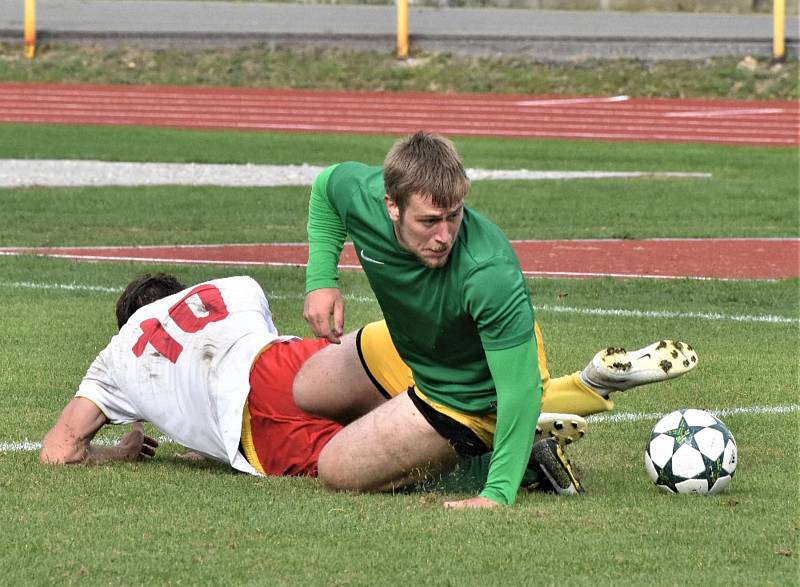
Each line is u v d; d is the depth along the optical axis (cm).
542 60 12262
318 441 2148
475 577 1567
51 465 2148
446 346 1939
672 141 9131
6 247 4806
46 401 2673
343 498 1952
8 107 10275
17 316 3553
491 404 1980
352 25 13525
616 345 3266
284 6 14738
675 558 1644
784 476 2130
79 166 7362
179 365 2212
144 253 4706
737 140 9194
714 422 2034
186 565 1606
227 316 2264
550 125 9894
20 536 1720
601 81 11819
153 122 9738
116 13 13862
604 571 1591
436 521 1802
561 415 2055
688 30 13188
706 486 1986
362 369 2141
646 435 2452
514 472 1909
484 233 1884
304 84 11788
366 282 4175
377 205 1923
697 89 11612
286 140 8819
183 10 14212
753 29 13262
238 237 5122
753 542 1714
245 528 1762
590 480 2122
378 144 8662
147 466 2195
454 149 1803
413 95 11394
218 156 7931
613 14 14575
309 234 2120
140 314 2278
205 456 2269
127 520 1800
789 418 2575
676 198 6456
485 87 11731
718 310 3769
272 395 2181
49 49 12294
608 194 6569
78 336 3325
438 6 15038
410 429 1972
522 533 1744
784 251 4934
